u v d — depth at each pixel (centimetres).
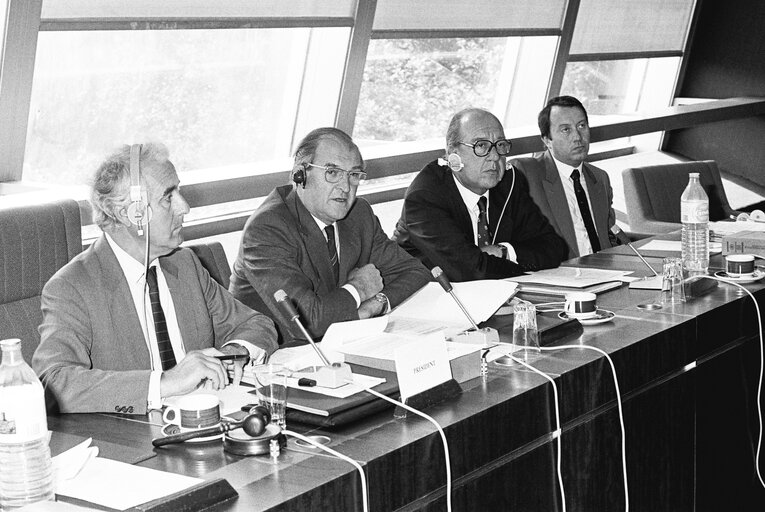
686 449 253
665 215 525
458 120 348
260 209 288
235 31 413
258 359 226
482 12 511
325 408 175
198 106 411
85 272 211
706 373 261
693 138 727
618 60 661
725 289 290
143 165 209
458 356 203
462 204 349
